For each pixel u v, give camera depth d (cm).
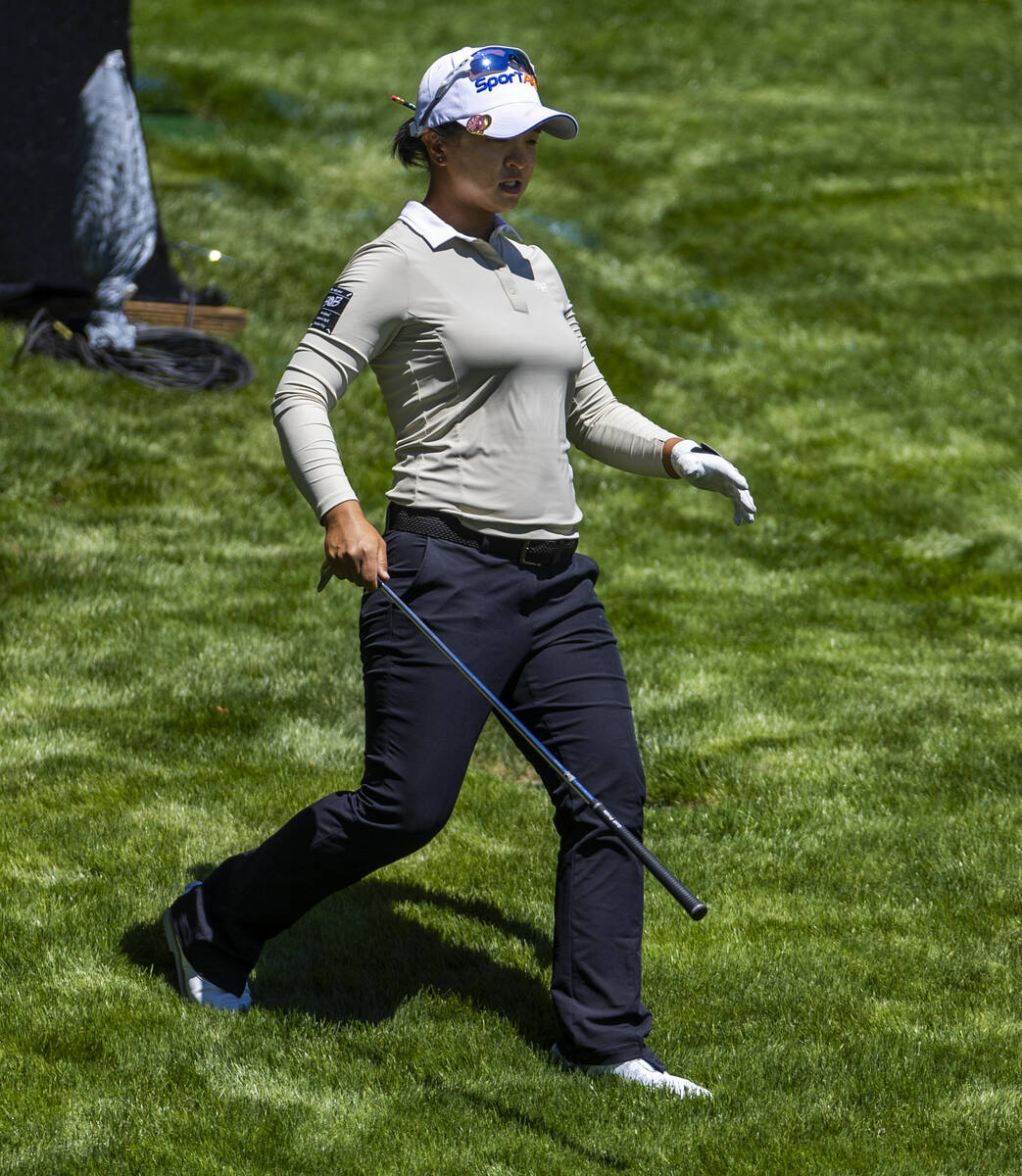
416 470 1171
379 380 1200
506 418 1159
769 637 2573
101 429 3206
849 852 1700
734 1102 1154
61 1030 1215
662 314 4925
